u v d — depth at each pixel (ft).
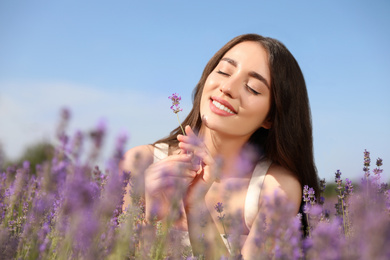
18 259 5.70
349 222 7.00
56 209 6.25
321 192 10.16
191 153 7.79
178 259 6.31
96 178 6.34
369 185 6.94
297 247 5.66
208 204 8.76
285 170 9.53
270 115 9.19
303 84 9.46
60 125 5.10
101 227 5.08
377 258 4.11
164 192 7.03
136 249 6.25
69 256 5.44
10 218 7.88
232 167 9.23
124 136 4.95
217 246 7.06
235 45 8.93
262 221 6.41
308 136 9.74
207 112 8.35
